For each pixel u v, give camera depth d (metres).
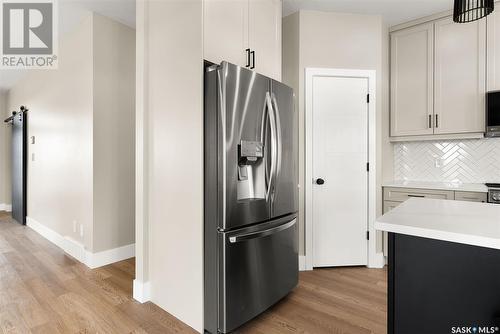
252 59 2.16
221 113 1.71
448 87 2.88
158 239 2.13
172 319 1.97
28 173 4.58
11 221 4.98
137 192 2.25
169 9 1.99
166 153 2.05
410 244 1.20
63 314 2.01
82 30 2.92
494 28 2.65
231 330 1.76
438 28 2.93
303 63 2.86
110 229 2.96
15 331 1.81
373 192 2.93
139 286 2.20
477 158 2.99
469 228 1.07
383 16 3.01
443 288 1.15
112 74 2.95
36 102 4.19
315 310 2.09
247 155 1.84
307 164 2.87
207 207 1.80
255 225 1.92
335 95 2.91
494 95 2.61
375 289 2.43
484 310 1.09
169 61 2.00
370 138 2.92
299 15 2.85
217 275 1.74
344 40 2.91
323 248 2.92
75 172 3.12
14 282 2.52
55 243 3.64
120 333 1.80
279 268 2.12
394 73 3.22
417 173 3.34
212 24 1.84
